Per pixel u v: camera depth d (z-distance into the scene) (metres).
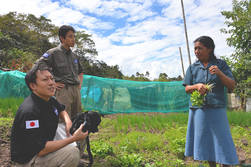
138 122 6.53
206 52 2.77
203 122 2.71
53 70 3.09
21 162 2.00
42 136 2.02
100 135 5.16
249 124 6.72
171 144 4.42
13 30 37.16
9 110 6.34
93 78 8.65
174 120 7.23
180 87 9.52
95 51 50.19
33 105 2.00
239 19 12.40
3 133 4.12
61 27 3.15
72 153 2.20
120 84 8.95
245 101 13.86
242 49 12.71
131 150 4.12
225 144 2.55
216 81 2.68
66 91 3.14
